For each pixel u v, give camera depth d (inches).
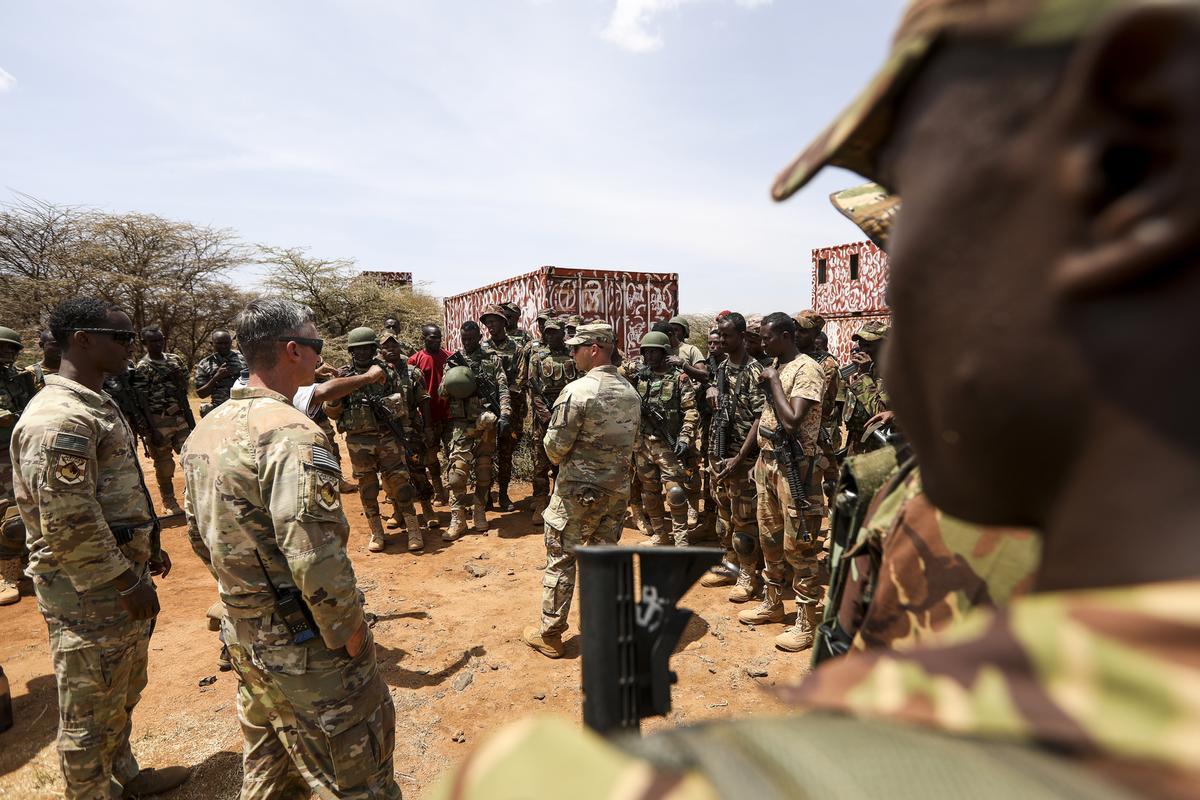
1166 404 11.1
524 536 252.7
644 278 404.5
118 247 761.6
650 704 25.2
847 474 45.5
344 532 79.2
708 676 147.8
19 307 706.2
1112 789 9.4
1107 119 11.2
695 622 173.3
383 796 84.5
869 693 13.3
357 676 81.4
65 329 99.2
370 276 828.0
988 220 12.9
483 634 170.6
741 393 190.1
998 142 12.7
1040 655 11.5
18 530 194.9
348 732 80.4
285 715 83.7
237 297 820.0
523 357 287.1
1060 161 11.8
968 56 13.3
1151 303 11.3
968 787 10.1
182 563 226.2
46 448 90.0
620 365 278.4
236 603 78.6
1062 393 12.4
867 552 40.5
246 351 83.7
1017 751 10.8
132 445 107.1
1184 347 11.0
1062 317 12.0
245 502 76.3
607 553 25.0
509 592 198.1
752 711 135.0
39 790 118.0
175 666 156.3
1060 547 13.3
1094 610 11.3
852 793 10.2
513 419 288.7
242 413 79.0
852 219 28.3
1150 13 10.1
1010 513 15.4
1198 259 10.9
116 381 270.5
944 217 13.7
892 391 17.8
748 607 182.2
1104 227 11.4
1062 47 11.8
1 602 193.0
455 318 527.8
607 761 12.9
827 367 179.2
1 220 721.6
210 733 131.2
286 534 74.0
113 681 99.1
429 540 249.9
